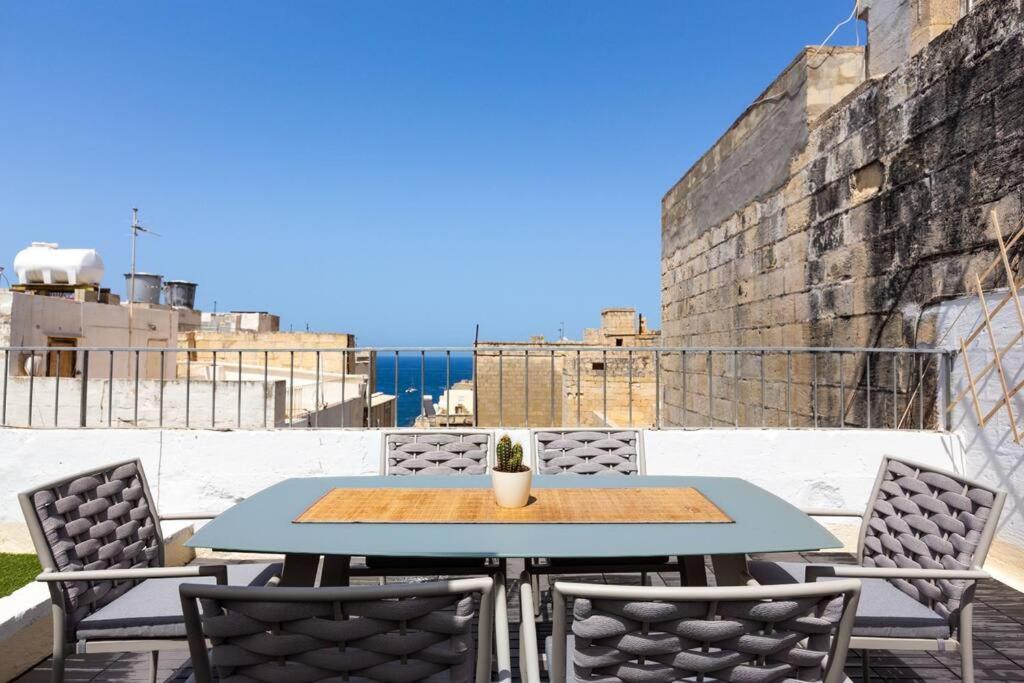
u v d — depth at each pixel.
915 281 4.48
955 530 2.06
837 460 4.36
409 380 100.00
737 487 2.53
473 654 1.51
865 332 5.03
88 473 2.21
